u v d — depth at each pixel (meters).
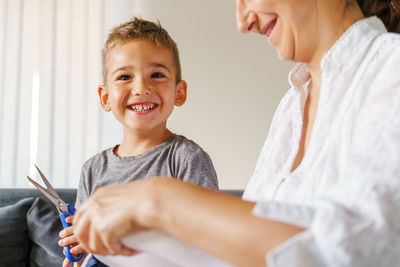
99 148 2.88
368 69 0.43
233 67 2.98
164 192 0.33
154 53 1.19
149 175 1.14
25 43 2.90
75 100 2.89
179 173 1.10
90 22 2.92
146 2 2.95
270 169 0.60
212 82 2.97
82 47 2.91
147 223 0.33
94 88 2.90
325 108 0.48
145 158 1.17
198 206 0.31
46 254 1.79
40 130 2.88
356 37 0.48
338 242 0.25
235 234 0.28
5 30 2.89
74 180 2.87
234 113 2.98
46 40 2.90
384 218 0.26
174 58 1.28
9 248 1.78
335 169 0.40
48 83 2.89
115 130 2.88
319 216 0.27
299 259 0.26
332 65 0.50
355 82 0.45
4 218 1.80
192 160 1.10
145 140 1.21
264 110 2.99
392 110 0.32
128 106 1.20
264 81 2.99
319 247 0.26
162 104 1.19
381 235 0.26
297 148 0.56
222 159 2.96
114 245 0.37
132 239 0.36
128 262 0.40
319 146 0.47
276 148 0.61
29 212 1.85
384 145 0.30
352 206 0.28
